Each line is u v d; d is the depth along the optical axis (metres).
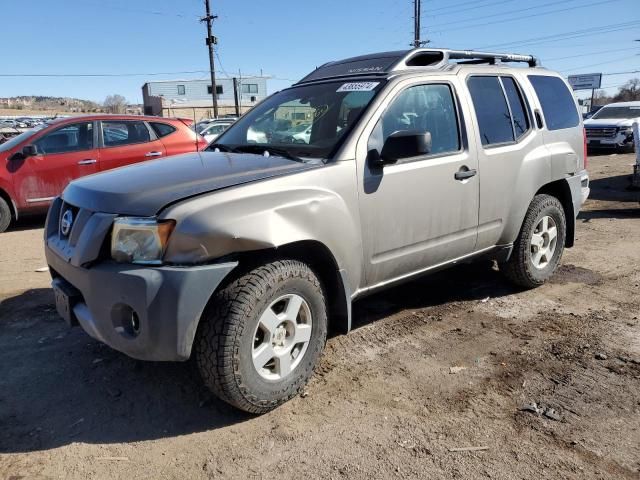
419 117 3.86
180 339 2.71
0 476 2.61
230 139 4.22
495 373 3.53
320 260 3.35
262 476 2.60
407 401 3.21
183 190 2.92
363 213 3.43
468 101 4.18
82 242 2.89
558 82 5.30
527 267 4.80
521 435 2.88
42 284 5.37
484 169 4.19
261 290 2.88
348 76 4.16
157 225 2.72
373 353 3.82
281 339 3.09
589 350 3.83
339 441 2.85
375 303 4.78
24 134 8.45
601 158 16.92
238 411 3.14
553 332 4.14
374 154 3.49
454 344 3.96
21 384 3.46
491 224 4.36
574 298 4.87
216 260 2.81
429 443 2.82
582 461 2.67
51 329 4.27
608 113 18.86
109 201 2.96
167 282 2.67
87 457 2.75
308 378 3.24
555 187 5.21
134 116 8.99
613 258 6.12
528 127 4.72
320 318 3.24
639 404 3.15
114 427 3.01
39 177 8.11
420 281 5.34
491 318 4.43
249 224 2.83
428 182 3.77
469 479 2.56
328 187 3.24
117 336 2.81
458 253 4.18
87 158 8.40
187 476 2.61
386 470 2.63
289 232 2.98
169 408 3.19
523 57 5.09
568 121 5.23
